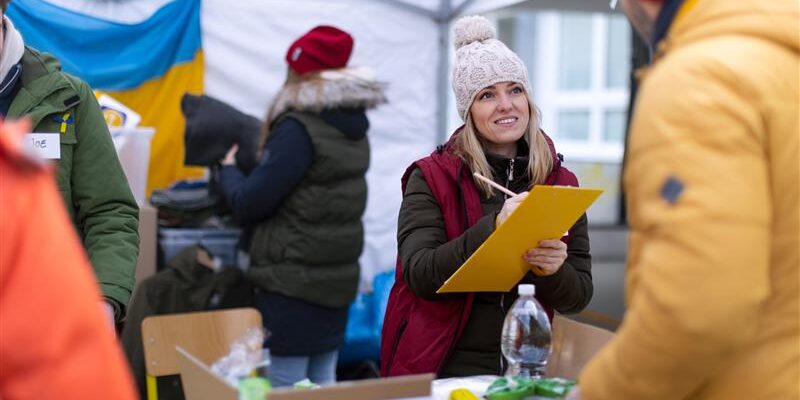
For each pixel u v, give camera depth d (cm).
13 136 181
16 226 176
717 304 207
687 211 211
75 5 713
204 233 704
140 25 728
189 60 747
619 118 1501
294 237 659
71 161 406
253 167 715
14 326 173
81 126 410
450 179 421
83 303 181
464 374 409
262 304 670
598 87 1541
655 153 220
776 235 227
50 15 702
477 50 432
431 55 832
